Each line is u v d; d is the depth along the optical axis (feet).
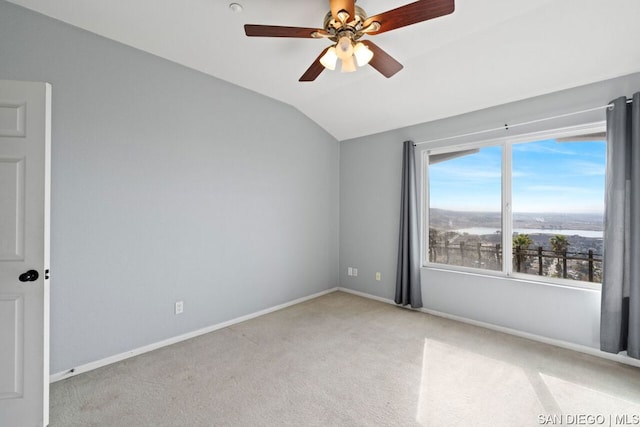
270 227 11.32
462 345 8.37
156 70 8.16
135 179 7.80
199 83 9.11
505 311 9.30
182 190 8.76
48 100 5.37
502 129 9.40
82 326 6.97
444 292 10.74
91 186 7.08
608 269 7.27
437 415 5.46
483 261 10.17
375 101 10.83
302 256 12.64
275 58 8.34
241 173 10.32
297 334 9.17
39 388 5.25
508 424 5.23
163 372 6.95
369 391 6.22
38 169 5.28
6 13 6.03
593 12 6.24
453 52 8.02
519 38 7.16
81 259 6.95
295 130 12.25
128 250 7.70
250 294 10.64
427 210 11.60
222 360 7.54
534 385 6.40
